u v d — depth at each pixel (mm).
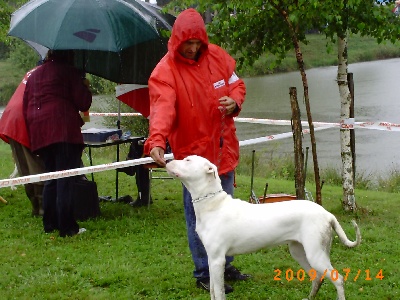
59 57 4988
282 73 27797
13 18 5215
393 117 15992
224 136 3568
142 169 6176
